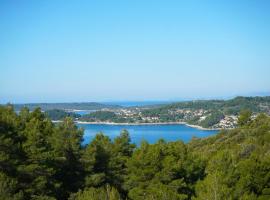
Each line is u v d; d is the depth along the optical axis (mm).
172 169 32594
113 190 25859
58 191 34094
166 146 35594
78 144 37688
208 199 26188
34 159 33062
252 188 30031
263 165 30500
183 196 28641
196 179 34000
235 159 33844
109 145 42938
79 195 27422
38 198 31156
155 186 30984
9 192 26875
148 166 33250
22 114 41094
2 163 31094
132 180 34500
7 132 34188
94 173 36906
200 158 35594
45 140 36188
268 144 54781
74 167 36719
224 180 28984
